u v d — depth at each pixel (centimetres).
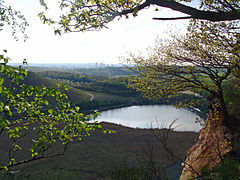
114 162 2497
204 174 722
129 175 648
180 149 2989
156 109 10056
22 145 2986
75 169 2352
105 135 4012
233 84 942
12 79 412
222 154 835
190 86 1037
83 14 390
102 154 2897
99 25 388
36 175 2147
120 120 7619
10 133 483
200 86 979
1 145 3042
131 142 3603
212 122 1147
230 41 749
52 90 459
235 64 712
